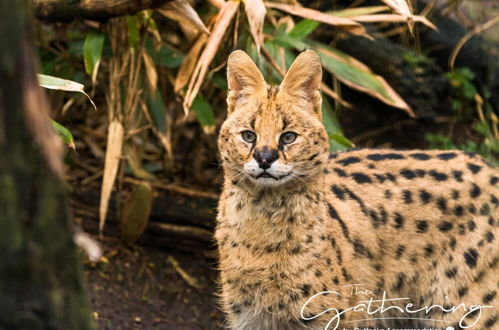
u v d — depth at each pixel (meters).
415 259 6.26
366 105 10.27
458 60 9.87
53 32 8.37
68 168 8.98
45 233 3.12
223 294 6.01
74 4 6.99
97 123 9.59
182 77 7.54
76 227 8.21
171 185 8.88
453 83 9.70
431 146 9.55
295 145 5.43
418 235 6.24
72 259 3.27
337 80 9.22
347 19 7.38
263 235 5.64
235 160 5.53
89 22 7.80
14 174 3.01
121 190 8.28
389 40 9.81
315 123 5.54
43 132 3.03
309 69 5.58
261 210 5.62
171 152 8.71
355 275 5.97
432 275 6.28
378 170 6.38
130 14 6.95
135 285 7.86
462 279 6.21
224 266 5.86
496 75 9.83
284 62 7.92
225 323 7.09
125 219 8.12
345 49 9.73
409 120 10.15
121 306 7.53
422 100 10.02
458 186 6.30
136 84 7.82
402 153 6.56
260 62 7.80
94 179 8.86
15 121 2.99
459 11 9.80
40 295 3.15
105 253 8.13
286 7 7.59
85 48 7.53
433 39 9.80
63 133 5.86
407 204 6.24
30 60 3.00
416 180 6.32
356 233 6.02
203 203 8.52
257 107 5.46
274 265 5.66
